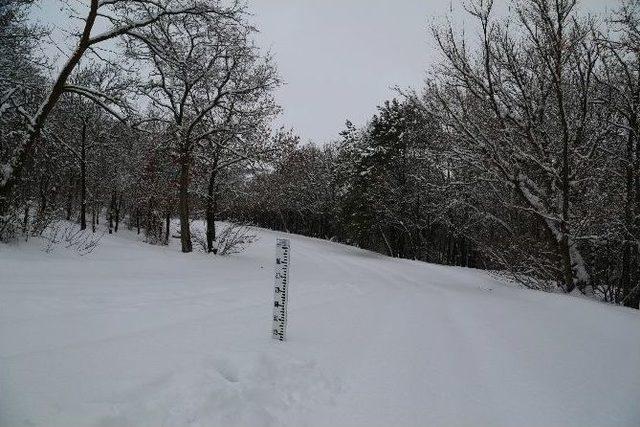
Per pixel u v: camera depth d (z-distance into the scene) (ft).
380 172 130.52
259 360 14.39
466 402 13.79
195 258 55.57
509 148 48.62
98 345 14.14
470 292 42.14
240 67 66.90
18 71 50.98
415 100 56.03
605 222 43.70
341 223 165.89
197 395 11.27
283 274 17.63
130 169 117.91
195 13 48.98
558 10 42.88
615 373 17.43
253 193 81.66
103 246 51.96
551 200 49.11
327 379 14.37
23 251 37.04
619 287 45.55
